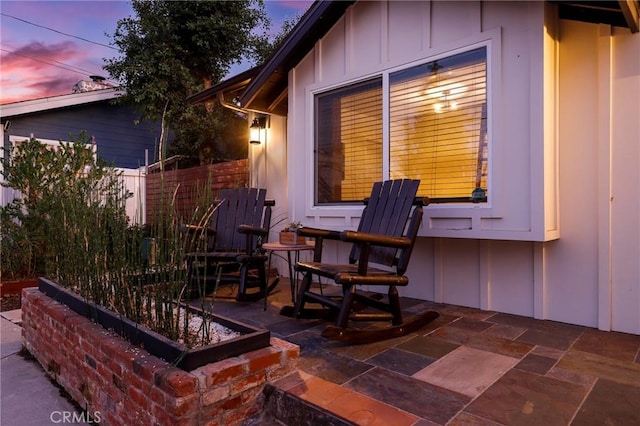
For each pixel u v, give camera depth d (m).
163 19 7.45
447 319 3.02
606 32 2.72
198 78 8.10
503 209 2.86
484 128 3.04
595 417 1.60
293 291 3.51
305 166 4.28
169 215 2.08
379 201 3.20
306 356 2.27
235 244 4.12
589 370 2.06
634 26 2.57
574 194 2.86
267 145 5.33
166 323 1.97
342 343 2.50
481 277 3.30
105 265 2.38
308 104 4.25
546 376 1.99
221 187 5.80
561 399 1.75
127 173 6.88
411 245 2.67
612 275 2.72
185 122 7.86
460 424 1.56
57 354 2.46
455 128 3.21
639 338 2.57
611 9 2.53
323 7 3.79
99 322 2.24
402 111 3.53
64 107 8.33
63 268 2.89
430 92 3.35
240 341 1.84
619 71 2.69
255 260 3.70
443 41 3.24
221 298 3.83
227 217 4.27
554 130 2.85
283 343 2.04
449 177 3.25
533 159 2.72
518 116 2.80
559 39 2.91
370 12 3.74
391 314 2.79
